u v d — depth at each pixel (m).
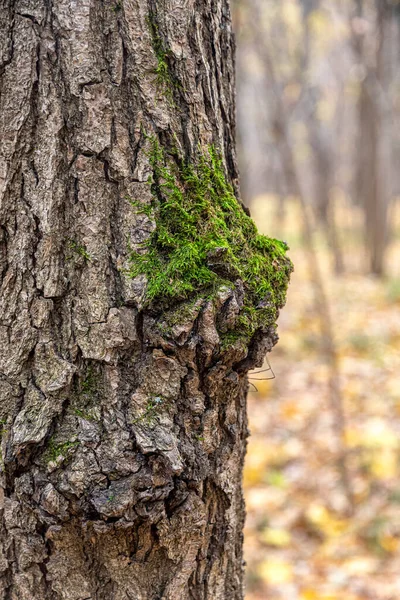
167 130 1.45
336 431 4.80
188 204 1.47
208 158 1.49
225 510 1.52
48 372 1.44
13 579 1.46
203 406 1.45
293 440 4.80
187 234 1.45
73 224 1.44
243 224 1.52
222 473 1.50
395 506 3.77
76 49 1.42
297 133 14.12
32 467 1.43
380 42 9.42
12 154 1.43
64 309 1.45
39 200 1.43
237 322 1.44
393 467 4.18
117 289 1.44
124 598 1.47
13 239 1.44
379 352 6.61
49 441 1.43
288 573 3.23
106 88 1.43
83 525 1.42
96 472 1.42
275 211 16.73
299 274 10.62
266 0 8.68
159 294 1.43
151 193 1.45
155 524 1.45
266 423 5.16
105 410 1.44
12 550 1.46
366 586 3.10
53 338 1.44
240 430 1.55
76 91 1.43
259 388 5.82
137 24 1.44
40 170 1.43
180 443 1.44
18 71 1.42
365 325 7.58
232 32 1.57
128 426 1.43
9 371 1.44
